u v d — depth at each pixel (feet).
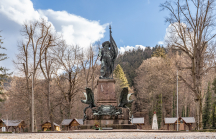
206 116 170.91
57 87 148.05
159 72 190.60
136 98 264.31
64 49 135.85
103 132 63.46
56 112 165.58
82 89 144.25
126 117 80.38
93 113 80.43
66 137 44.50
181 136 44.83
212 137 42.11
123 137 43.29
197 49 111.34
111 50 92.22
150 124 216.95
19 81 141.79
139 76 268.00
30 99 127.03
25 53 120.57
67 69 135.95
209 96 172.04
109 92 84.84
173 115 207.62
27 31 119.75
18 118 158.92
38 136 48.01
